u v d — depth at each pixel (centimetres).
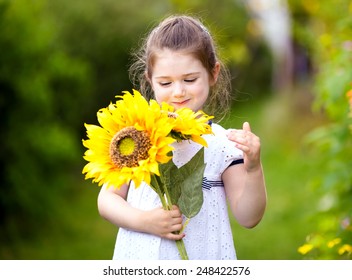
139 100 236
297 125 1374
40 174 838
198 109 274
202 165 246
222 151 278
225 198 280
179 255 264
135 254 270
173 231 254
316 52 745
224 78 338
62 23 1377
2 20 742
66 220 901
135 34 1408
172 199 251
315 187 495
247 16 1575
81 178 1216
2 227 775
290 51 1839
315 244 391
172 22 282
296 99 1488
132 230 269
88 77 1116
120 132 235
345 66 451
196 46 270
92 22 1394
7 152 767
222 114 339
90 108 1373
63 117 1058
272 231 789
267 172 1155
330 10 743
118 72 1412
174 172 247
